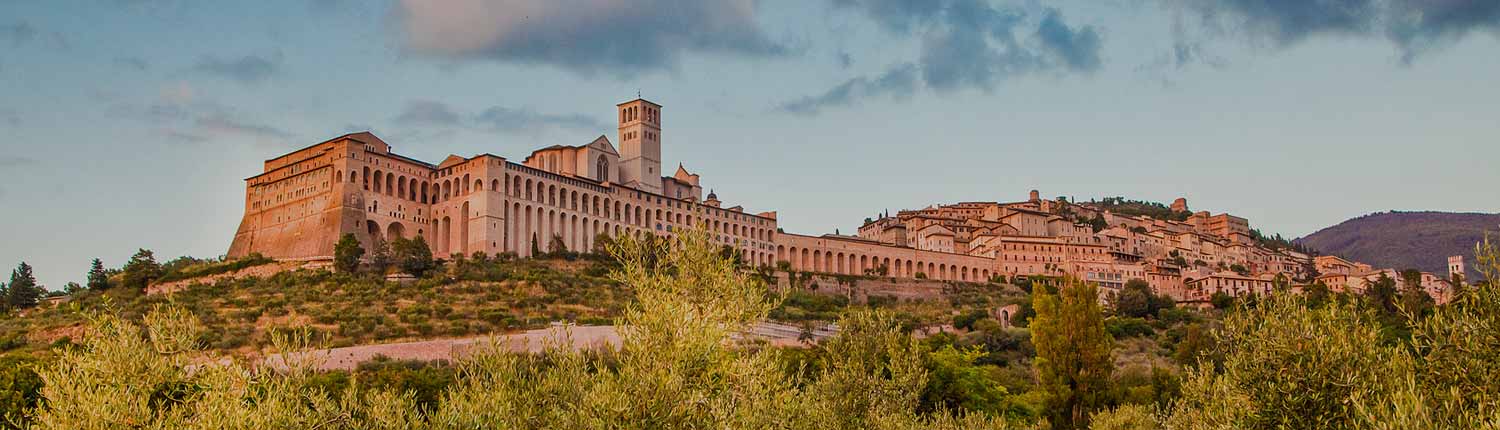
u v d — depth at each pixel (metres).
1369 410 40.06
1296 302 47.00
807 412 49.00
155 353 42.97
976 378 99.50
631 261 46.44
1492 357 41.28
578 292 182.38
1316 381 43.59
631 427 38.75
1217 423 47.16
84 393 39.75
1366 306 49.41
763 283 50.19
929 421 70.81
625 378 40.22
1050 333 98.44
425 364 127.19
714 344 42.62
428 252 193.50
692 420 40.62
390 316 159.88
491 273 189.38
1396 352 44.31
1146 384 116.06
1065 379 97.00
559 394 41.44
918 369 62.94
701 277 45.94
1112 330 179.50
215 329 144.50
